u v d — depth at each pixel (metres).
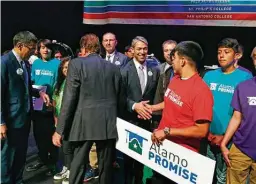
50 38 7.08
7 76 2.93
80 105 2.63
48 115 3.63
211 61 6.08
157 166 2.46
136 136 2.60
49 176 3.62
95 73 2.63
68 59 3.28
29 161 3.96
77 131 2.63
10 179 3.14
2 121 2.92
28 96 3.15
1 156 3.07
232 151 2.58
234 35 5.79
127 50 4.71
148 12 4.16
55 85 3.51
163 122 2.39
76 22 6.88
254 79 2.48
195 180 2.19
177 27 6.28
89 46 2.71
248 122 2.46
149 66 3.28
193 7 3.87
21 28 7.06
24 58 3.03
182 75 2.27
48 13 6.98
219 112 2.82
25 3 7.00
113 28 6.75
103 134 2.67
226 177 2.75
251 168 2.56
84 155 2.72
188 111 2.19
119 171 3.71
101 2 4.36
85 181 3.51
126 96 3.04
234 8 3.63
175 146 2.29
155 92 3.25
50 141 3.70
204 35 6.08
